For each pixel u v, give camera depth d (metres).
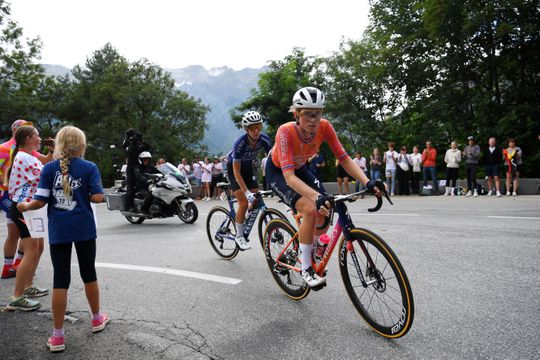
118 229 7.88
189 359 2.40
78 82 44.41
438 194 12.52
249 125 4.18
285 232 3.60
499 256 4.29
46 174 2.77
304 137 3.07
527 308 2.89
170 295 3.59
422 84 19.39
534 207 7.83
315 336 2.64
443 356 2.29
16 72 26.22
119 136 35.38
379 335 2.62
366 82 23.14
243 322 2.92
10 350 2.64
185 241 6.21
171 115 40.81
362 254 2.75
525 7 14.20
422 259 4.32
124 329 2.89
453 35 15.96
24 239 3.45
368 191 2.57
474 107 17.03
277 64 25.34
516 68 16.62
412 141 19.59
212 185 15.59
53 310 2.61
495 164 11.05
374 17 19.84
